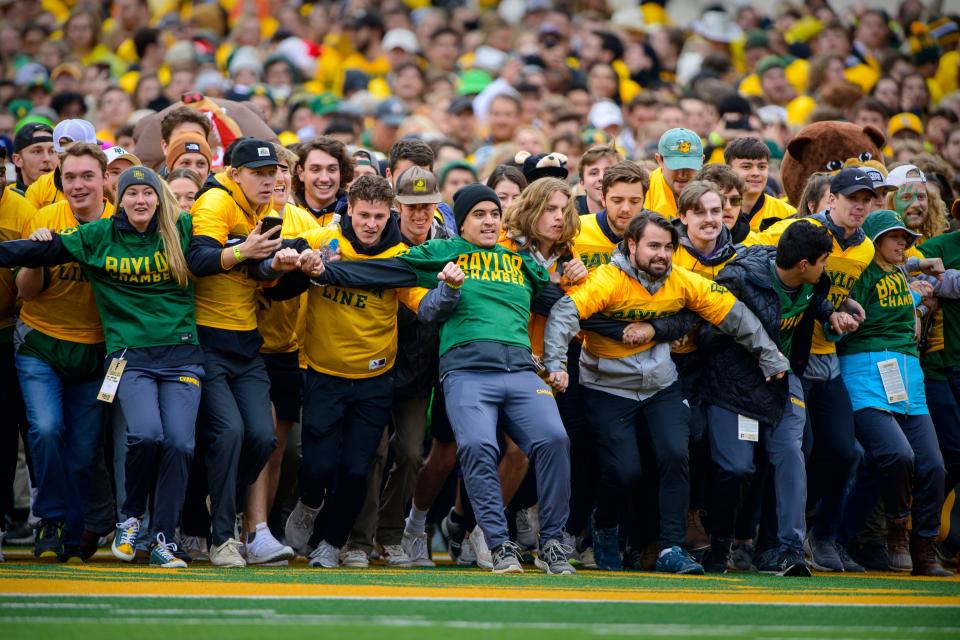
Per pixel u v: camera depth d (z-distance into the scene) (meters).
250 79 52.75
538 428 24.89
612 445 26.75
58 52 58.72
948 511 30.19
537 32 61.44
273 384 27.69
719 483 26.64
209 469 25.20
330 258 26.14
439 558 32.34
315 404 26.36
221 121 31.77
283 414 27.88
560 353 26.00
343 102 49.03
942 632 16.88
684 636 15.88
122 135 38.53
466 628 16.27
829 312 26.78
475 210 25.75
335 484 26.91
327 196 29.03
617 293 26.41
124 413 24.50
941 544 30.38
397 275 25.88
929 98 51.97
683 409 26.97
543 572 25.28
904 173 31.80
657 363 26.66
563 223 26.47
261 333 27.20
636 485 26.73
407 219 27.44
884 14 59.09
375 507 27.78
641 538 27.89
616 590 21.30
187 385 24.81
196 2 70.50
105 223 24.88
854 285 28.19
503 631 16.06
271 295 25.98
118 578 21.69
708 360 27.09
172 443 24.27
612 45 57.28
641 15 64.88
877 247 28.48
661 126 43.66
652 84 53.59
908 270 29.11
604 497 27.14
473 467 24.67
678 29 60.59
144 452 24.20
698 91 46.00
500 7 70.25
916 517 28.03
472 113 46.38
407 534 29.08
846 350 28.70
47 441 25.75
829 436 27.98
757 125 40.50
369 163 32.03
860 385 28.39
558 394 27.92
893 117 46.69
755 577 25.55
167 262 24.80
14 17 65.12
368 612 17.67
